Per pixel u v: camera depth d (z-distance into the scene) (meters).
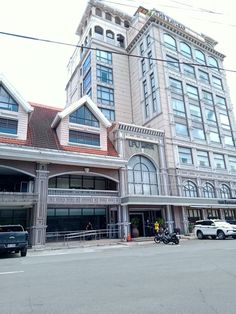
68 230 24.03
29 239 19.83
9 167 19.94
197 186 31.16
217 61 43.59
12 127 21.67
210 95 39.31
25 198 19.44
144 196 24.33
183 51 39.06
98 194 23.59
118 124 27.19
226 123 39.44
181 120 33.59
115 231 24.27
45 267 9.67
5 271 8.92
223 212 32.19
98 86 38.88
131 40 44.09
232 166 36.78
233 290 5.78
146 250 15.12
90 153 24.06
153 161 28.28
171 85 34.91
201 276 7.24
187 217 28.44
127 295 5.63
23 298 5.63
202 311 4.57
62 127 23.78
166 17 38.88
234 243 16.81
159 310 4.67
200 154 33.56
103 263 10.26
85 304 5.11
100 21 43.84
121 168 25.23
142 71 38.94
